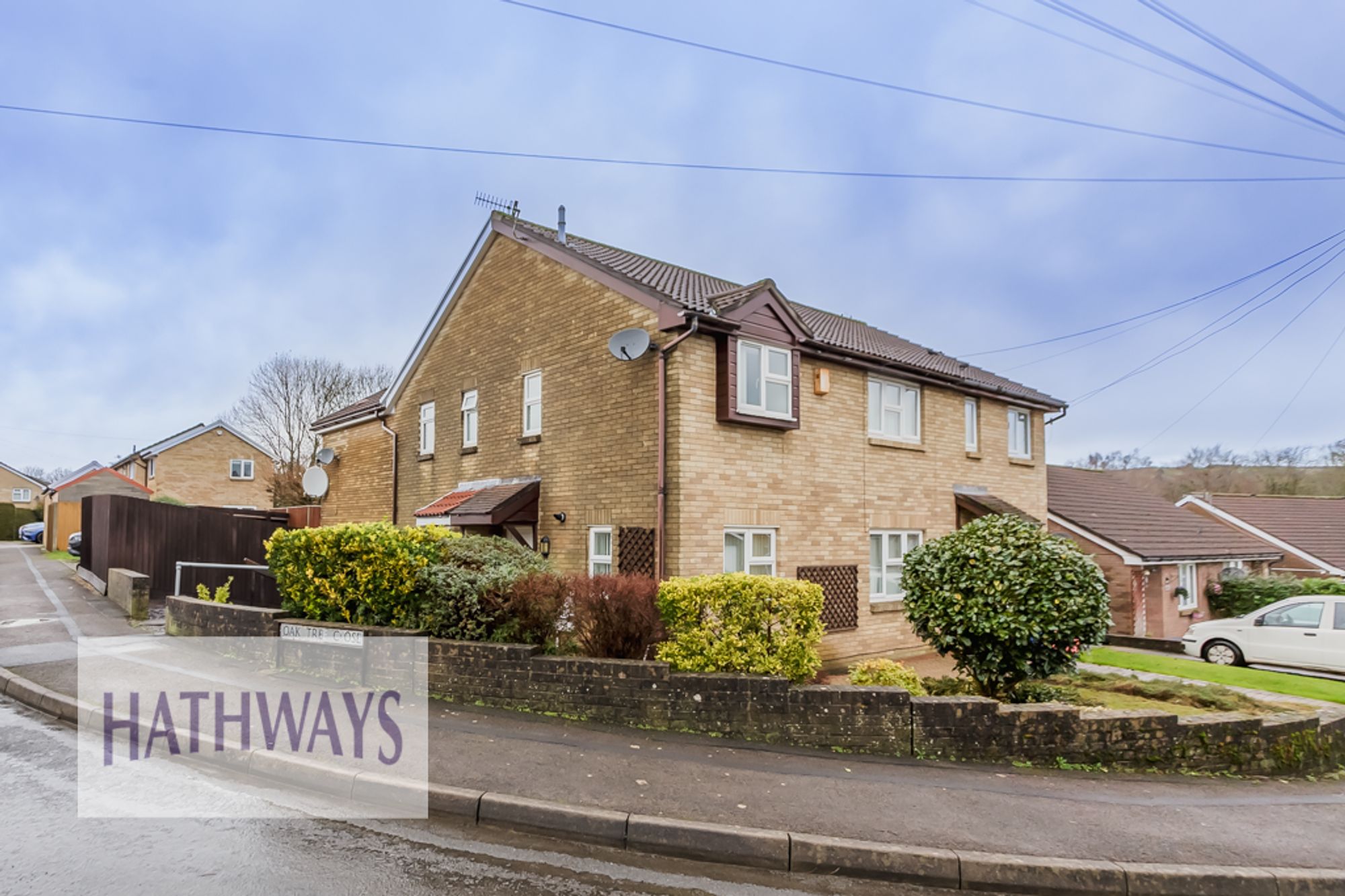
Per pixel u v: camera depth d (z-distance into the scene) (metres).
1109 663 11.94
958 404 15.32
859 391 13.07
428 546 8.45
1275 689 9.99
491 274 14.12
